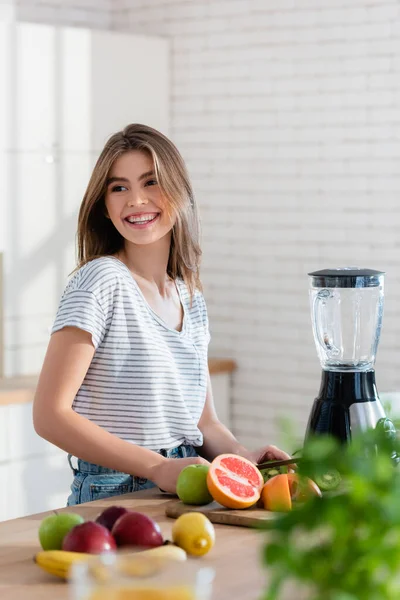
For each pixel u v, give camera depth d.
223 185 5.43
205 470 2.14
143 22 5.63
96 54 5.16
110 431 2.55
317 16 5.03
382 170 4.89
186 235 2.76
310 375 5.17
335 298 2.76
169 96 5.58
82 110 5.11
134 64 5.36
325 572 1.07
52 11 5.43
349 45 4.95
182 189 2.69
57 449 4.65
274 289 5.27
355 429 2.48
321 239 5.10
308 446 1.18
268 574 1.62
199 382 2.72
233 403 5.43
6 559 1.77
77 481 2.52
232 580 1.64
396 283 4.88
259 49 5.24
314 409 2.56
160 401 2.59
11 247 4.84
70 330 2.45
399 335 4.87
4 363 4.86
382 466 1.12
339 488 2.10
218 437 2.76
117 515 1.75
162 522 2.06
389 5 4.82
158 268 2.72
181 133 5.57
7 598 1.55
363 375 2.52
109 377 2.54
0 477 4.43
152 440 2.57
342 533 1.07
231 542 1.89
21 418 4.49
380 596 1.05
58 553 1.62
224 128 5.40
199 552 1.76
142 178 2.64
